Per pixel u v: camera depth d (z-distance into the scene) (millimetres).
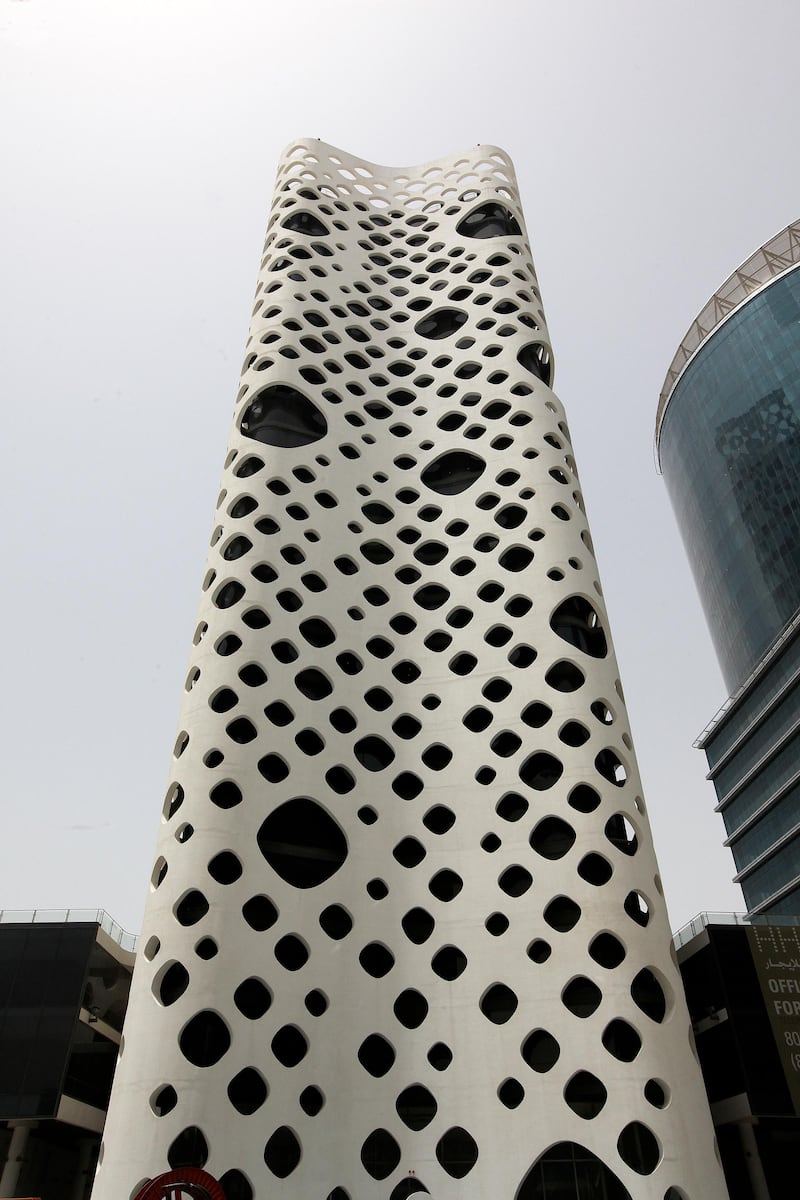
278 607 40094
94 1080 39781
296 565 42156
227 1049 29594
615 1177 28719
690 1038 31188
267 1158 29328
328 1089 30391
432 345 54031
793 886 85250
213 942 31078
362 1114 30281
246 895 32469
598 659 39250
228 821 33656
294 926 32719
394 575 44500
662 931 32938
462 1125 30062
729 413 111062
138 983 31156
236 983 30609
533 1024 31094
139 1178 27047
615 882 33125
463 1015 32000
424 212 63656
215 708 36875
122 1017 43531
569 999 31797
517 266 56719
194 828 33406
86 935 39625
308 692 39344
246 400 48094
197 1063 29484
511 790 36438
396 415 50781
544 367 54500
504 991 32531
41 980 38406
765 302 110375
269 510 42906
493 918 33969
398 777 38281
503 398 49312
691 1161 28297
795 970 37500
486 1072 30703
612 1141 28547
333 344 52344
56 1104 35438
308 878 34875
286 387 48375
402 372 53812
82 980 38469
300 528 43375
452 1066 31172
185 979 30688
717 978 37719
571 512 44344
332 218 59812
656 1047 30016
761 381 107750
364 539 45312
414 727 40156
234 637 38969
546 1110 29500
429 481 48562
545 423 47719
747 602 104312
